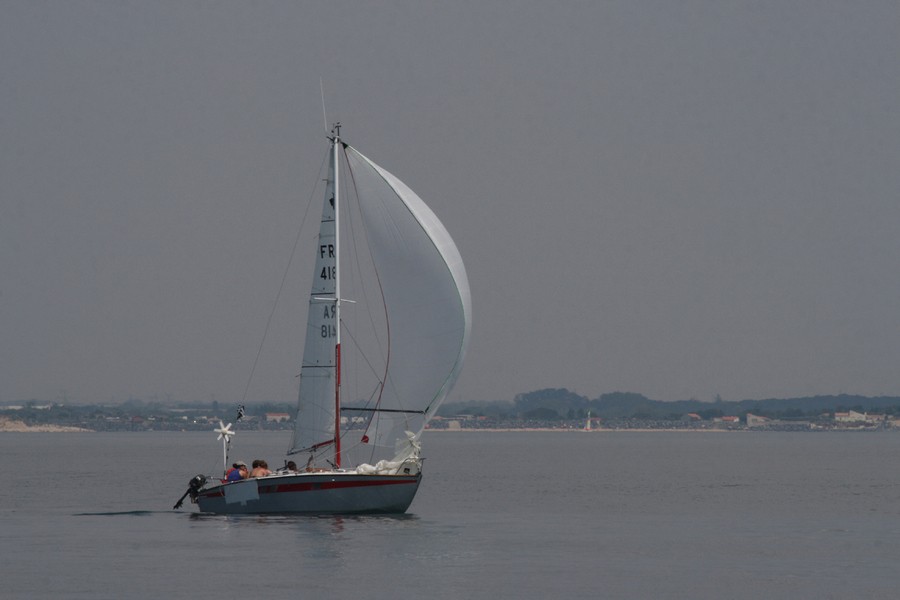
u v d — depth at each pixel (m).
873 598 137.88
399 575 149.25
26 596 135.38
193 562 157.75
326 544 173.25
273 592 137.88
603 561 165.00
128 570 152.00
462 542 183.12
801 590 142.75
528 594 138.12
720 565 162.25
